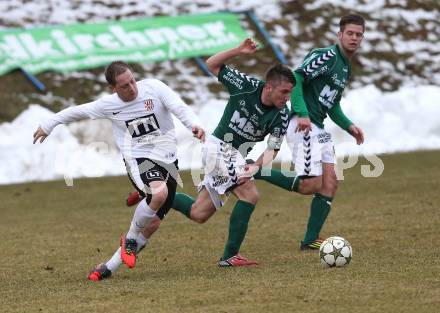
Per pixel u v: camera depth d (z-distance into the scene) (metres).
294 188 28.19
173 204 25.53
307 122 26.62
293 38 65.62
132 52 60.25
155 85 24.06
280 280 21.72
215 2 67.50
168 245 29.00
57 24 62.19
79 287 22.38
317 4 69.38
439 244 26.30
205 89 59.47
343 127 29.38
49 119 24.02
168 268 24.94
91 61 59.16
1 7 63.19
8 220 36.59
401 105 55.91
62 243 30.59
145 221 23.53
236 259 24.69
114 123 24.23
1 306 20.44
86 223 34.94
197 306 19.20
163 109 24.05
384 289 19.97
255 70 61.78
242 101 24.53
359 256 24.86
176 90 58.62
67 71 58.25
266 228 31.80
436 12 72.38
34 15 62.91
